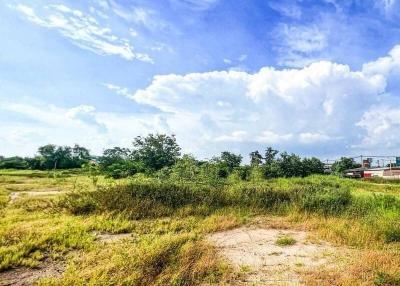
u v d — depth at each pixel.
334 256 8.15
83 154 77.00
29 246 8.13
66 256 7.67
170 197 13.84
